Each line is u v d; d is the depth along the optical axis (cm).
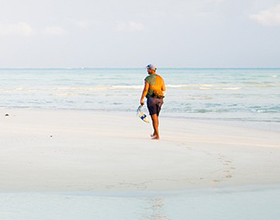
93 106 2675
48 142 1053
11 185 666
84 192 629
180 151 970
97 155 901
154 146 1030
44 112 2123
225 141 1222
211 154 941
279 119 1983
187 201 578
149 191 639
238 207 548
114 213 515
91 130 1424
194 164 834
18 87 4869
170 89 4506
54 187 657
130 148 992
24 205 551
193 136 1354
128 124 1670
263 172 773
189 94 3716
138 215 507
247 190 646
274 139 1330
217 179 719
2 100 3105
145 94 1191
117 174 745
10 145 1002
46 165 802
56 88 4653
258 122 1864
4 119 1722
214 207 548
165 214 514
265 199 592
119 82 6381
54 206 546
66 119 1791
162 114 2219
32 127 1449
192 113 2267
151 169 786
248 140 1280
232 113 2256
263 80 6812
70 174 739
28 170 763
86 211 524
